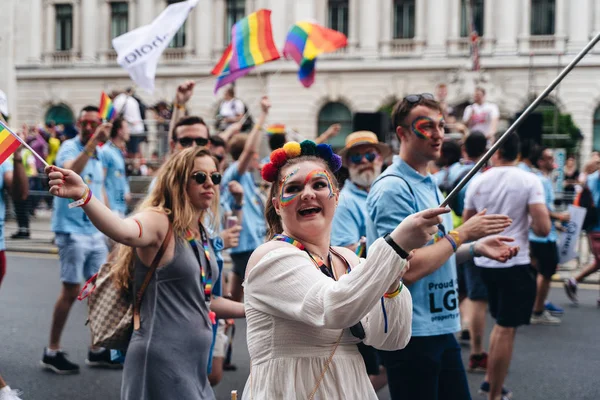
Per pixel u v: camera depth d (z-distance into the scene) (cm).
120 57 764
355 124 1003
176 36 3247
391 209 392
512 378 659
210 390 410
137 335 397
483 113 1756
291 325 271
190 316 400
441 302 397
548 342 793
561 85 2777
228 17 3198
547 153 966
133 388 391
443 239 357
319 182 282
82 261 662
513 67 2844
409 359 391
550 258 875
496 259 398
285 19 3098
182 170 407
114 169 804
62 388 609
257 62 838
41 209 1566
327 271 277
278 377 270
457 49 2947
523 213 554
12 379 628
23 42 3384
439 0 2953
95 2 3334
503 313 547
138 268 402
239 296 780
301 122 3053
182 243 402
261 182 1090
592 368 693
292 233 283
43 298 977
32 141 1861
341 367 274
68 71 3341
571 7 2822
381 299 279
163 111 2008
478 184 572
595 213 1009
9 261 1327
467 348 755
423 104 407
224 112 2081
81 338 775
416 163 413
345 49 3053
